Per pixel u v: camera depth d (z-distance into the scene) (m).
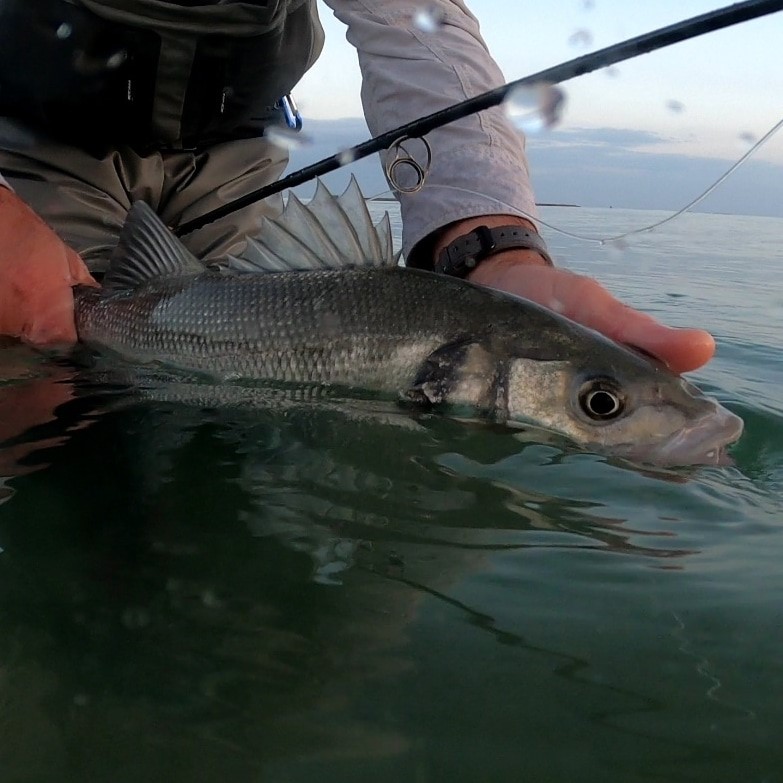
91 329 0.55
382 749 0.19
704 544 0.29
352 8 0.62
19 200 0.58
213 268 0.64
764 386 0.57
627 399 0.40
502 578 0.26
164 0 0.55
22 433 0.37
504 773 0.18
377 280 0.47
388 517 0.30
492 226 0.52
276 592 0.25
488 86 0.57
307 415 0.41
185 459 0.35
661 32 0.37
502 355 0.42
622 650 0.23
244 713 0.20
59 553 0.27
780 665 0.22
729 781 0.18
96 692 0.21
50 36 0.56
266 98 0.66
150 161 0.69
